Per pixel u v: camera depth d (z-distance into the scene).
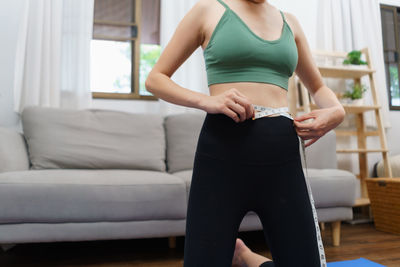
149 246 2.06
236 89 0.79
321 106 1.01
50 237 1.57
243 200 0.79
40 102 2.48
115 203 1.63
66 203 1.58
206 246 0.76
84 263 1.70
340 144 3.23
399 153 3.47
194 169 0.84
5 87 2.51
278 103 0.84
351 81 3.30
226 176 0.78
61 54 2.57
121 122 2.29
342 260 1.71
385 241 2.12
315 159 2.34
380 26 3.44
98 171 1.88
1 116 2.48
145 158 2.21
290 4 3.22
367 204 2.78
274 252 0.81
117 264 1.69
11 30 2.57
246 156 0.77
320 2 3.34
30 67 2.46
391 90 3.71
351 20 3.38
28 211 1.54
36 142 2.07
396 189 2.30
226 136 0.78
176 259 1.77
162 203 1.70
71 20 2.60
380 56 3.38
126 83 2.92
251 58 0.81
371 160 3.32
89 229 1.62
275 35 0.87
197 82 2.82
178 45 0.89
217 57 0.83
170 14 2.80
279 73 0.85
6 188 1.52
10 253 1.88
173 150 2.36
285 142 0.80
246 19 0.86
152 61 3.14
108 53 2.90
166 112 2.71
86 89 2.56
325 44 3.22
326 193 1.97
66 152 2.07
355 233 2.37
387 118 3.29
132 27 2.95
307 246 0.79
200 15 0.89
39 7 2.49
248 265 1.24
